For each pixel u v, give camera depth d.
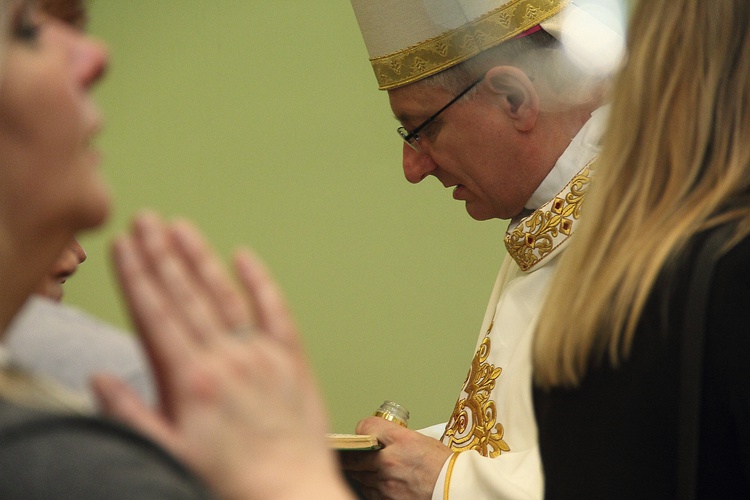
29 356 2.16
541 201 5.73
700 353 2.82
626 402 2.93
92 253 10.13
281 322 1.88
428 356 10.12
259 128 10.38
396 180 10.29
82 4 2.21
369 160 10.33
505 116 5.65
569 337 3.03
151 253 1.84
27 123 1.77
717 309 2.81
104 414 1.76
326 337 10.17
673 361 2.88
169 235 1.88
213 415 1.78
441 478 5.02
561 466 3.06
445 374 10.10
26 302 1.89
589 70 5.52
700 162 3.02
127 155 10.40
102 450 1.49
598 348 2.99
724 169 3.00
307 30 10.40
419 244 10.22
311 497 1.77
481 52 5.59
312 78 10.38
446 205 10.24
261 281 1.91
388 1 5.72
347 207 10.30
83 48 1.88
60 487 1.44
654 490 2.90
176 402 1.79
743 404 2.77
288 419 1.82
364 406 10.09
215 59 10.42
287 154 10.37
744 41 3.05
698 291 2.84
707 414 2.83
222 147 10.38
